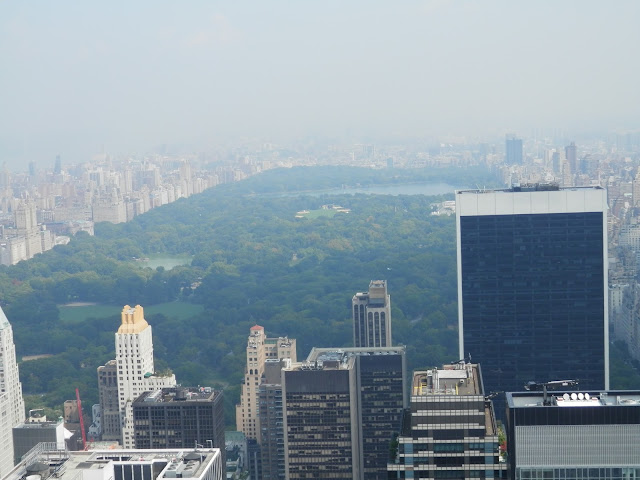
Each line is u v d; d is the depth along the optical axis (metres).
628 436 180.75
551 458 182.50
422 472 196.12
